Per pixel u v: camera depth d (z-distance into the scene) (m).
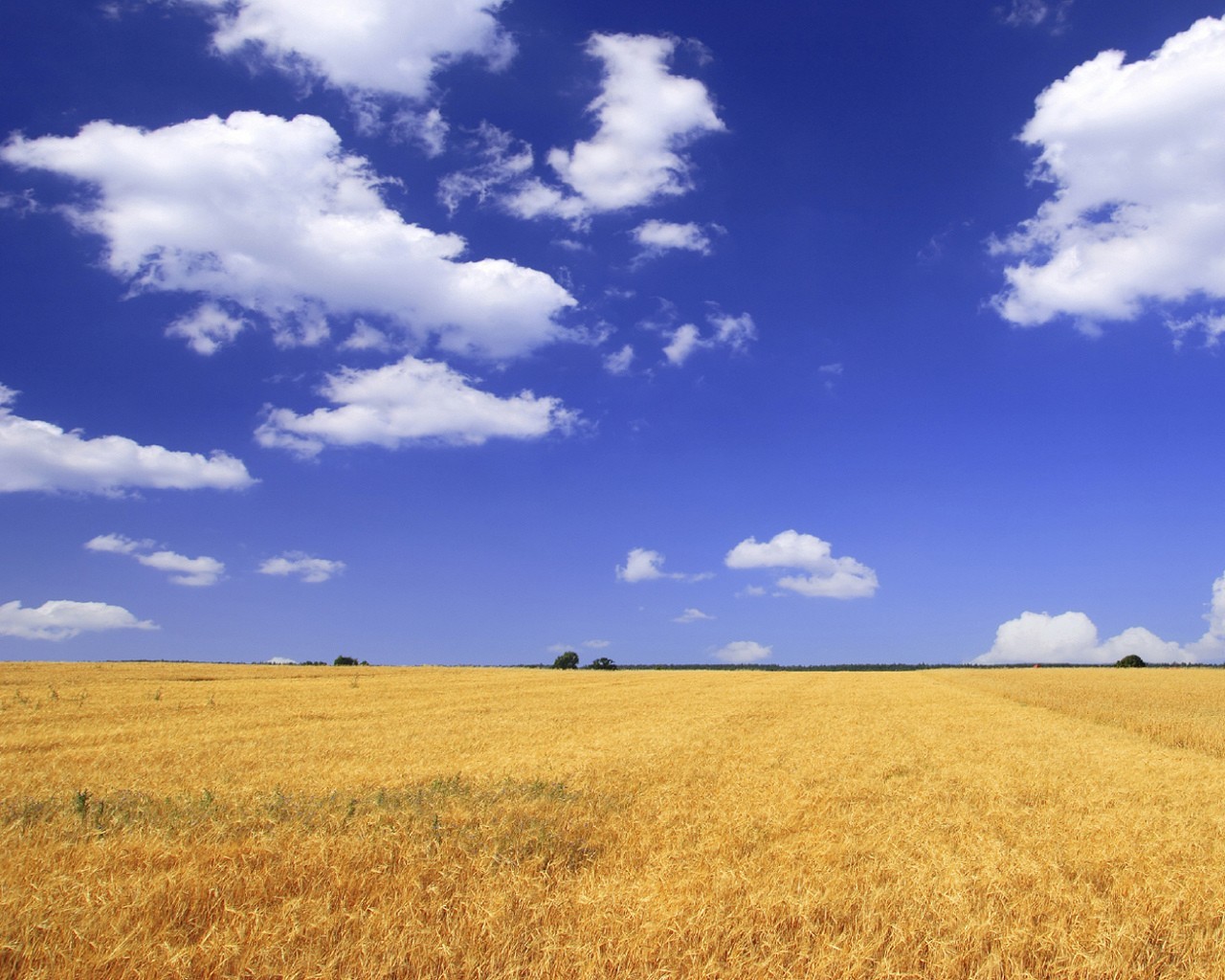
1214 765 19.91
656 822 11.42
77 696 37.44
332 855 8.70
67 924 6.69
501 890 7.87
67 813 10.99
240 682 50.41
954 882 8.34
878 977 6.27
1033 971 6.56
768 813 12.12
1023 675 88.62
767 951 6.70
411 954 6.33
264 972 6.04
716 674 92.56
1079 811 13.27
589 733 24.95
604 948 6.58
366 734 24.17
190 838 9.67
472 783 14.35
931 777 16.67
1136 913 7.66
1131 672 96.69
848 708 38.69
